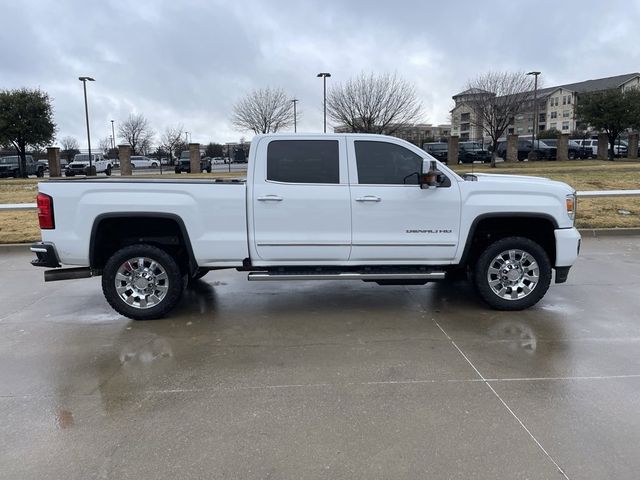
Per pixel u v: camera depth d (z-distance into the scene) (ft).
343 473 9.62
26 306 20.89
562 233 18.90
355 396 12.62
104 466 9.93
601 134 141.79
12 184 83.76
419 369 14.19
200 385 13.35
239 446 10.52
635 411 11.75
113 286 18.44
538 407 11.98
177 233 19.04
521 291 19.26
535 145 137.59
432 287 23.26
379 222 18.53
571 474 9.52
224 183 18.37
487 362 14.62
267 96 166.40
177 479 9.51
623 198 48.60
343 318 18.78
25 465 10.00
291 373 14.02
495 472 9.61
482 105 123.13
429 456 10.11
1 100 122.42
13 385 13.50
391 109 129.29
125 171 125.18
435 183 18.15
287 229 18.45
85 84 120.06
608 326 17.58
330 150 18.48
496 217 18.84
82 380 13.76
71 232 18.07
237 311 19.77
